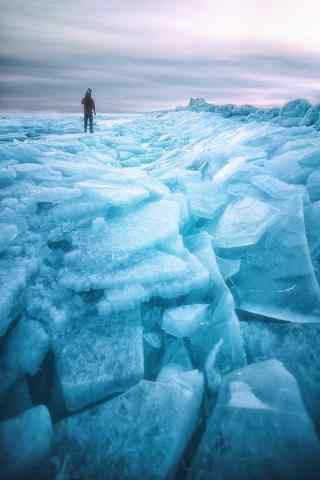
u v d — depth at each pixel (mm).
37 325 2115
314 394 1888
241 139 5641
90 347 2037
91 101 9188
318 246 2811
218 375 2012
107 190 3213
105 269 2371
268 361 1968
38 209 3045
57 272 2441
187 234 3514
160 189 3711
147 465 1494
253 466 1480
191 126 10633
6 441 1564
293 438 1546
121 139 8359
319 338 2197
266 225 2979
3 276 2189
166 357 2172
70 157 5168
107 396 1903
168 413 1669
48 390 1958
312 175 3555
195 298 2547
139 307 2332
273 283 2602
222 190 3770
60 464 1537
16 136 7312
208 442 1598
